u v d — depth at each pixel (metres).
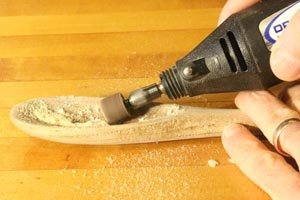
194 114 0.26
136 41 0.32
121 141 0.27
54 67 0.31
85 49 0.31
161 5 0.33
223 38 0.25
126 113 0.26
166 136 0.27
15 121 0.27
